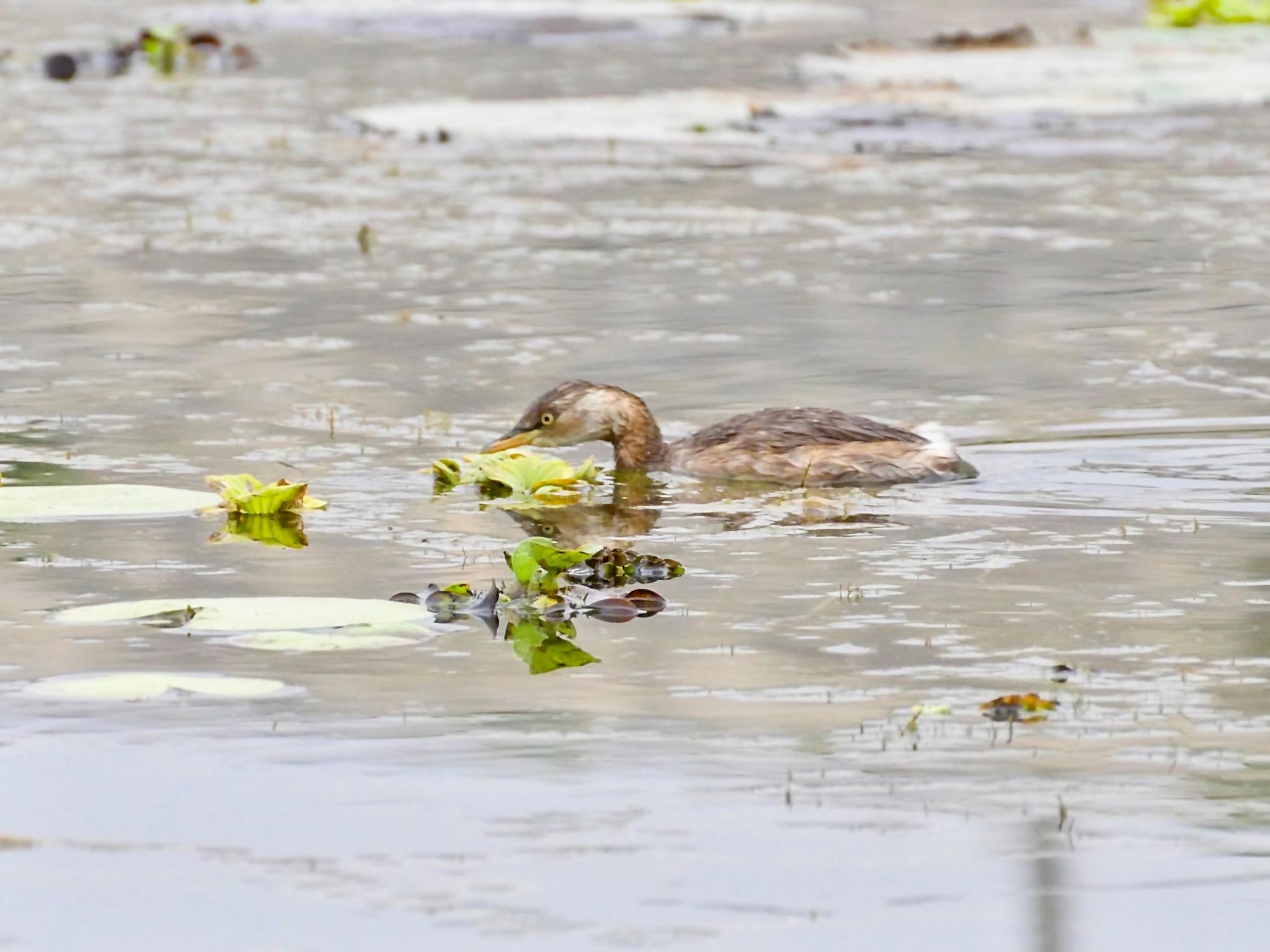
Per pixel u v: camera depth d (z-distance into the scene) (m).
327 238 24.67
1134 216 25.70
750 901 7.24
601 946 6.92
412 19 54.34
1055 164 30.45
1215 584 11.08
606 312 20.30
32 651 9.98
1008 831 7.76
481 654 9.95
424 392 16.91
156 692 9.33
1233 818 7.84
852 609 10.65
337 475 14.16
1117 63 42.19
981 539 12.19
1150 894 7.24
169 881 7.44
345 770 8.42
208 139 33.38
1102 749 8.53
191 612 10.59
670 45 48.59
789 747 8.62
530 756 8.55
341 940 6.98
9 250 23.73
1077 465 14.26
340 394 16.78
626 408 14.59
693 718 8.99
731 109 36.38
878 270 22.44
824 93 38.44
